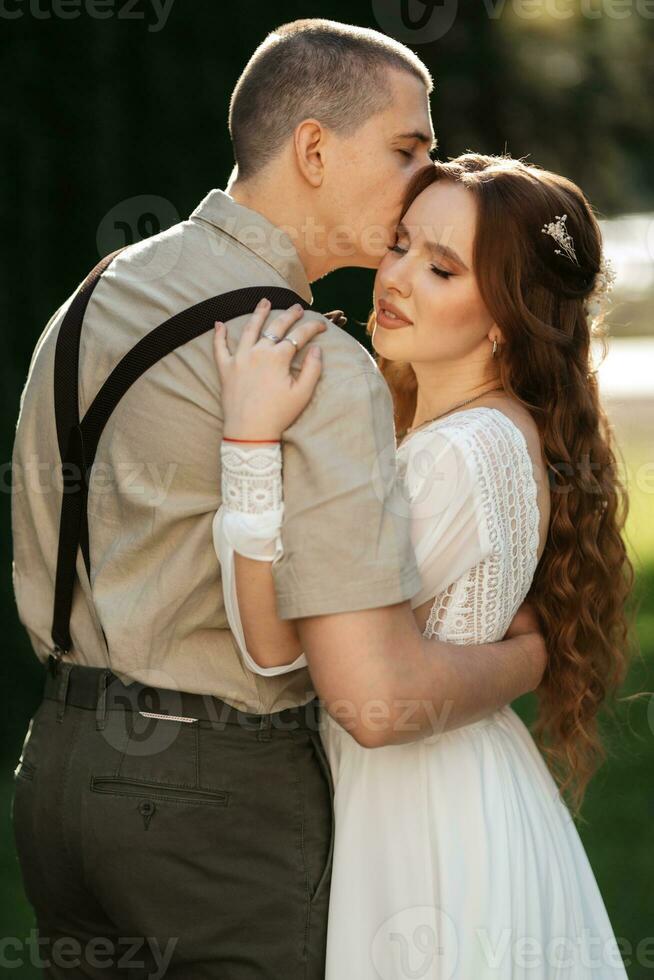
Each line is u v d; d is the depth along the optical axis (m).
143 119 3.97
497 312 1.89
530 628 2.01
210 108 4.04
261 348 1.52
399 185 1.84
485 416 1.81
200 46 4.02
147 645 1.62
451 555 1.73
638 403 11.56
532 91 6.07
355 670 1.49
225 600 1.57
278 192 1.79
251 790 1.66
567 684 2.07
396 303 1.91
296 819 1.70
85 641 1.70
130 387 1.63
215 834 1.64
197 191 4.03
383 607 1.50
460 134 5.66
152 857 1.62
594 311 2.08
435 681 1.57
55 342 1.75
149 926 1.65
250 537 1.50
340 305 4.23
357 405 1.53
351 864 1.73
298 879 1.69
